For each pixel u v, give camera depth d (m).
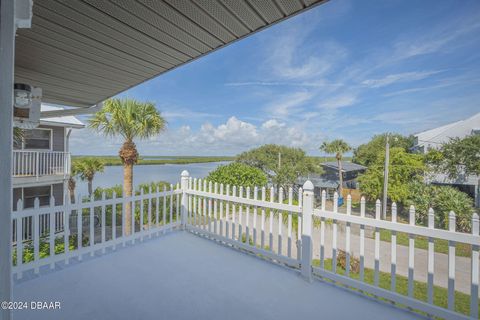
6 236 0.76
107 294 2.38
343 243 7.83
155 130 9.11
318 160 23.61
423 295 4.69
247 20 2.12
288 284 2.65
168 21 2.13
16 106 2.80
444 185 14.08
